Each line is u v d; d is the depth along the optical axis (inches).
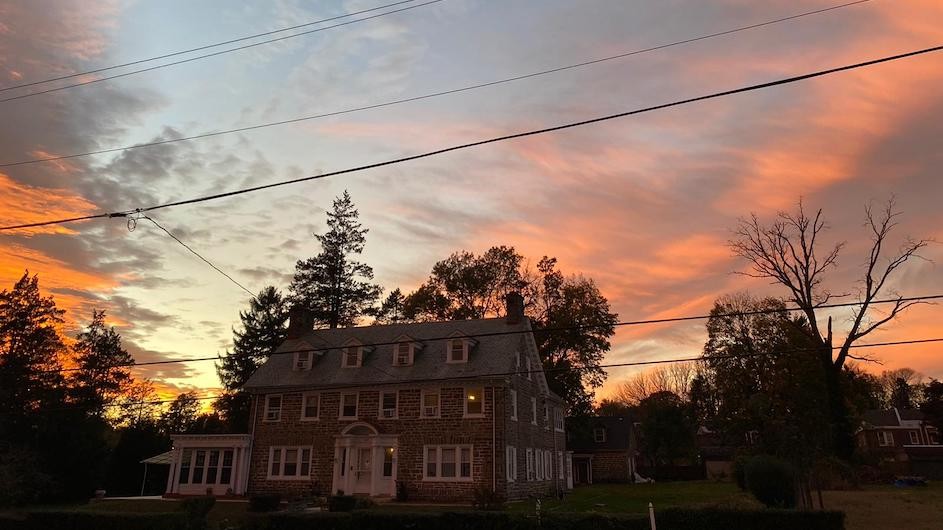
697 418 2805.1
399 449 1274.6
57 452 1398.9
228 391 2285.9
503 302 2154.3
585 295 2100.1
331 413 1353.3
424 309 2160.4
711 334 2039.9
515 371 1332.4
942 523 803.4
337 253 2409.0
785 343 1843.0
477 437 1232.2
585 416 2137.1
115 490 1653.5
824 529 597.3
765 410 932.0
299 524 700.0
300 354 1461.6
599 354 2090.3
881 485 1481.3
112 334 2206.0
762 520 613.0
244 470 1370.6
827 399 1558.8
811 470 859.4
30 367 1594.5
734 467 1429.6
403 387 1317.7
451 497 1208.8
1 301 1652.3
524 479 1337.4
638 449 2733.8
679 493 1451.8
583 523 638.5
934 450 1889.8
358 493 1264.8
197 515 743.7
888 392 4168.3
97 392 2009.1
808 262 1592.0
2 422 1387.8
